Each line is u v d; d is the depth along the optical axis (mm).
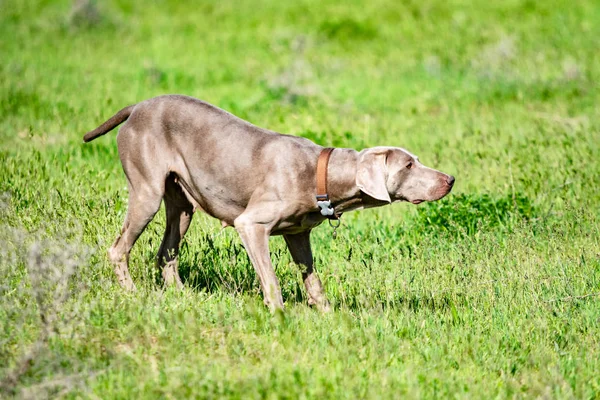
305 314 9367
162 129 10180
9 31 30984
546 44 27281
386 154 9570
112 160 16312
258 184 9664
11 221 10688
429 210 13500
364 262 10625
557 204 13867
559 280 10773
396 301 10289
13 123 18969
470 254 11328
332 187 9578
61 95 21969
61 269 9500
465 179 15219
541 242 12125
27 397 7195
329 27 31250
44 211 11172
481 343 9125
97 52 28562
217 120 10016
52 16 33250
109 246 10773
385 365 8328
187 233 11867
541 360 8562
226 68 26594
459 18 31484
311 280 10148
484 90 23094
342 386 7668
